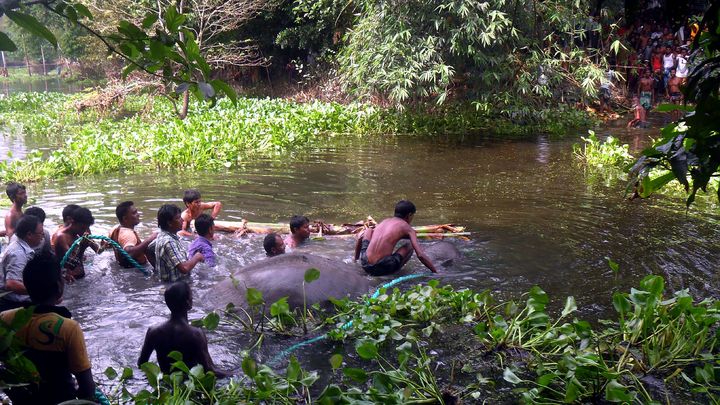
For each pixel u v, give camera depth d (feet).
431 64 55.57
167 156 43.75
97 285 22.52
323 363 16.96
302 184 37.91
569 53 59.98
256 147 50.37
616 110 66.64
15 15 7.66
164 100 77.46
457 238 27.27
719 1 7.61
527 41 56.65
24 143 57.11
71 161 42.37
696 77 8.21
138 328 18.98
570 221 29.78
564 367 15.31
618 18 65.46
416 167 42.93
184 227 28.27
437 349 17.65
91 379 12.78
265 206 32.83
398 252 23.77
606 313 19.71
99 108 70.08
